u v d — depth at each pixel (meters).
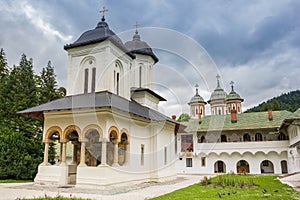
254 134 30.73
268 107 50.91
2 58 30.34
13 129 20.62
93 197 9.79
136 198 9.67
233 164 29.61
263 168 30.11
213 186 13.27
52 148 20.06
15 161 16.88
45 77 26.17
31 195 10.02
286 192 10.92
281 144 28.09
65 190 11.36
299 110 23.70
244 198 9.13
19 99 22.31
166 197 9.66
